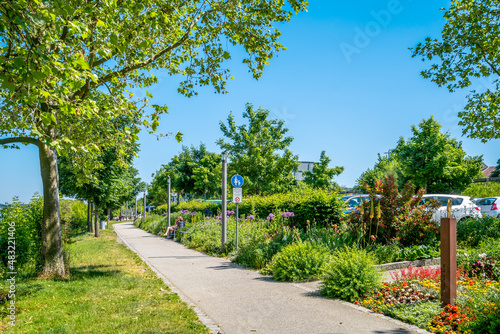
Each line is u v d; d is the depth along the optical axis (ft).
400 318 16.22
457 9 39.50
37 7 14.48
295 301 19.90
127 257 40.75
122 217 222.28
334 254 27.22
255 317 17.19
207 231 52.60
